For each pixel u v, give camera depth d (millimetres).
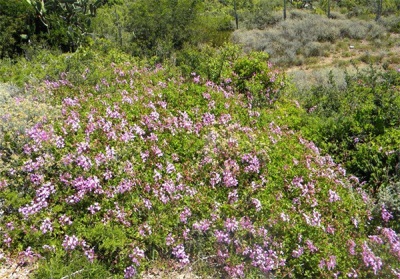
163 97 8648
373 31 21531
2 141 6363
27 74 9805
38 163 5984
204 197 6004
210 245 5504
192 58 11344
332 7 27234
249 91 10328
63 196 5805
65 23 16234
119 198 5879
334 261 5312
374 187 7465
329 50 19891
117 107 7746
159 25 18016
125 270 5012
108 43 14906
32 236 5234
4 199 5656
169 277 5172
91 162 6191
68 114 7371
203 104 8719
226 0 28547
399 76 11133
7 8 15336
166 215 5645
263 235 5539
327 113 10047
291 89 11188
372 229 6348
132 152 6695
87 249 5215
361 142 8633
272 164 7047
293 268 5344
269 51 19359
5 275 4914
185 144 7082
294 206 6254
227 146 7008
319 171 7117
